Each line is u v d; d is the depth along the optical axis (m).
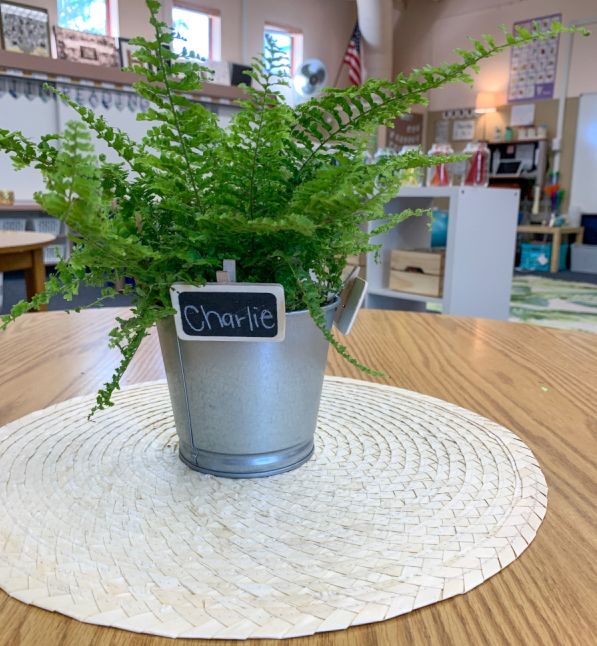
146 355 0.79
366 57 6.69
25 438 0.52
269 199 0.38
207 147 0.37
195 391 0.44
